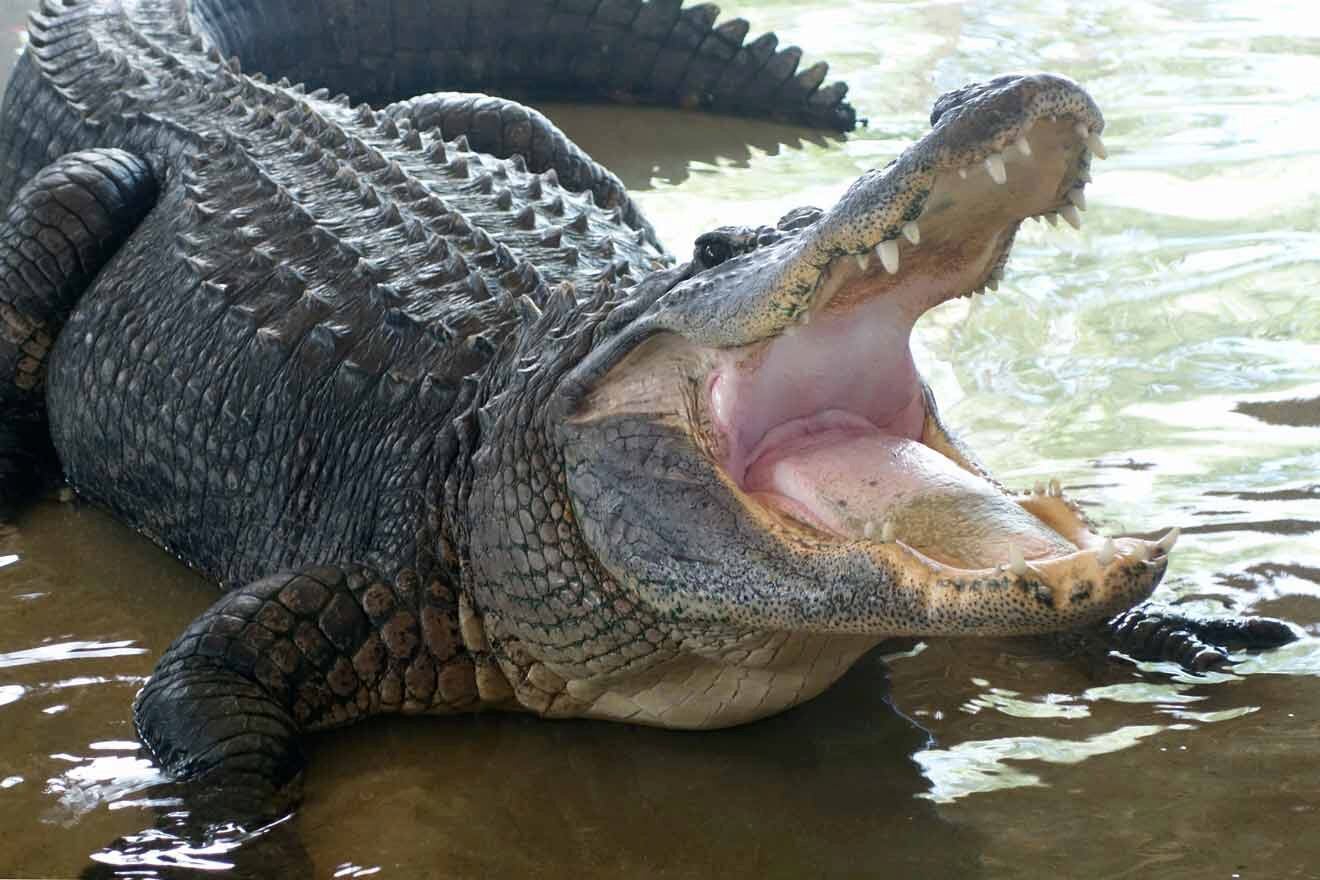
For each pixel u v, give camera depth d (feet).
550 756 23.71
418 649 24.32
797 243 19.95
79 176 32.01
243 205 30.71
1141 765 22.57
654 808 22.24
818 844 21.18
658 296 22.00
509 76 54.54
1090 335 35.78
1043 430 31.60
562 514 22.75
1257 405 32.50
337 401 26.71
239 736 22.47
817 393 22.31
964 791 22.20
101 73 37.50
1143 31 59.52
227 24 48.75
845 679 25.43
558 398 22.53
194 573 29.27
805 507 21.35
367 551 25.45
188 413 28.63
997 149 18.06
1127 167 45.24
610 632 22.79
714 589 20.72
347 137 32.63
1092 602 17.71
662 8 53.26
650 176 46.70
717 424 21.72
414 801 22.54
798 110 51.96
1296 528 28.17
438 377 25.61
